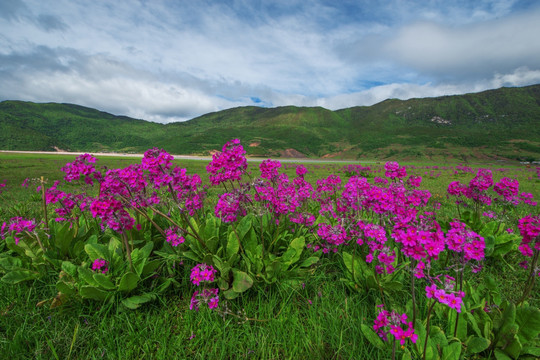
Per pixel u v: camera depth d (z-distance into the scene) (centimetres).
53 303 287
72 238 369
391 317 201
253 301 319
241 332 274
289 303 310
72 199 388
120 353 247
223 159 317
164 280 340
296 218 407
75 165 307
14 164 2881
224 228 407
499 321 246
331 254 417
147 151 314
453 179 2012
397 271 306
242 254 344
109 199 290
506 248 414
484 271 405
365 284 324
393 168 400
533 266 266
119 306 294
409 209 336
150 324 283
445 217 660
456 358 215
